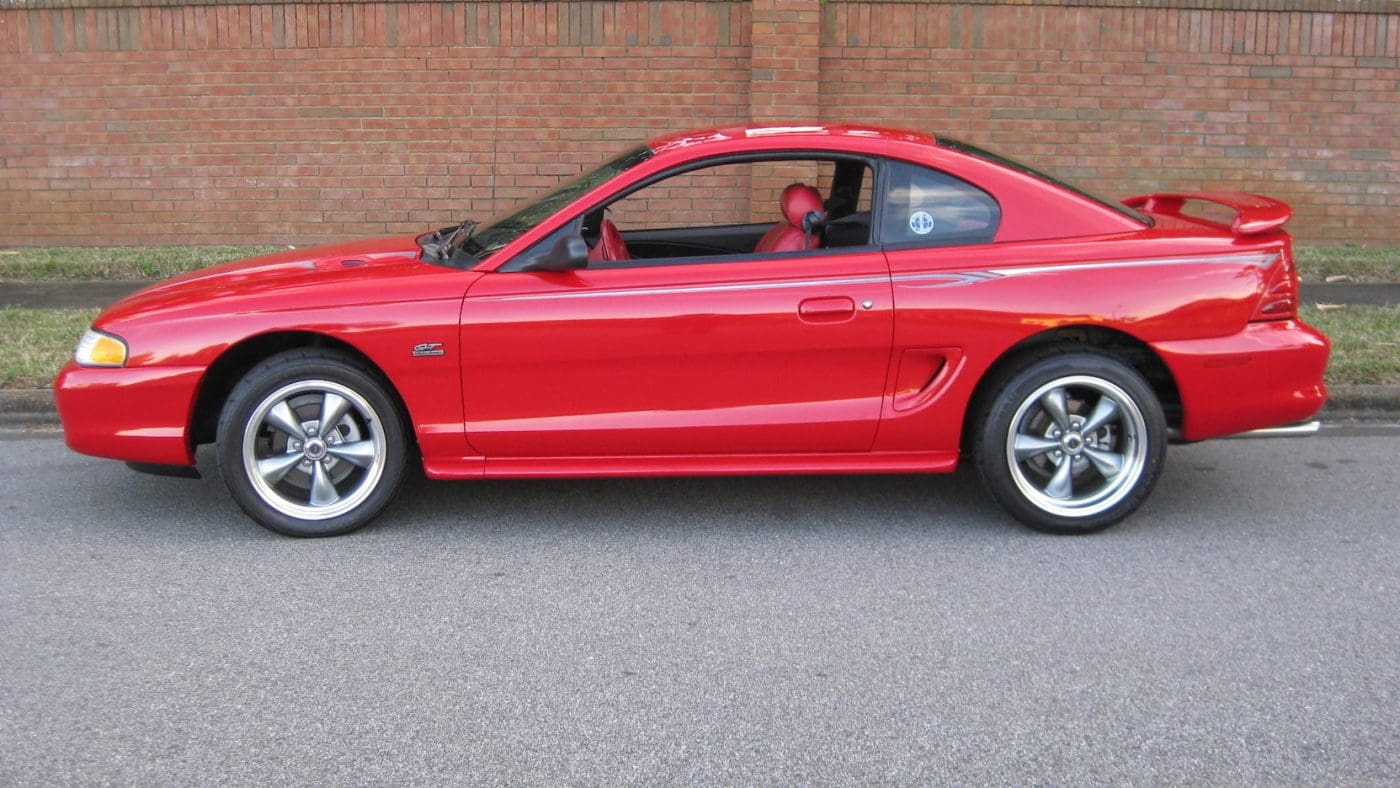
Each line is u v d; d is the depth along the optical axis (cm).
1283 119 1048
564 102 1035
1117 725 368
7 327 816
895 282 500
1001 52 1027
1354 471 620
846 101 1032
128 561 498
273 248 1044
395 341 492
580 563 497
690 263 504
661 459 514
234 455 505
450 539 524
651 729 366
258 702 382
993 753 352
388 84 1037
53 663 407
